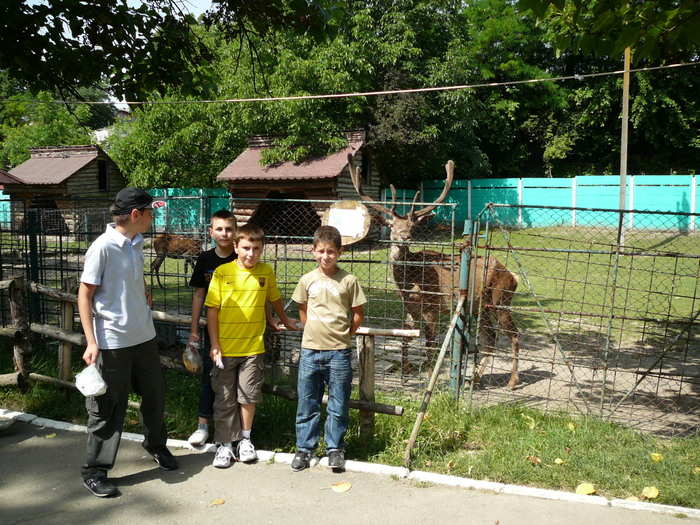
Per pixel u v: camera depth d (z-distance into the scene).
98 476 3.47
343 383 3.79
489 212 4.81
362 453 4.07
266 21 6.64
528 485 3.63
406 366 5.64
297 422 3.87
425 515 3.24
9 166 31.19
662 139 26.41
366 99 21.06
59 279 8.18
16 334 4.98
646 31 4.21
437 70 21.69
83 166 22.11
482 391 5.63
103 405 3.43
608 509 3.30
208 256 4.15
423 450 4.04
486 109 27.44
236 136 20.08
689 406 5.20
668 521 3.16
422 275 5.41
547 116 27.58
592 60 27.30
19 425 4.50
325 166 17.41
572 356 6.89
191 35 7.31
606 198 21.28
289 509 3.31
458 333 4.96
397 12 21.02
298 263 11.80
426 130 21.28
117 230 3.50
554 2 4.13
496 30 26.73
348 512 3.28
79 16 6.38
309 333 3.81
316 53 19.02
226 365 3.87
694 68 24.53
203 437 4.15
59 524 3.13
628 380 6.00
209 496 3.46
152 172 21.75
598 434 4.28
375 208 6.39
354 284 3.83
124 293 3.47
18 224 8.28
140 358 3.58
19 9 5.98
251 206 17.75
